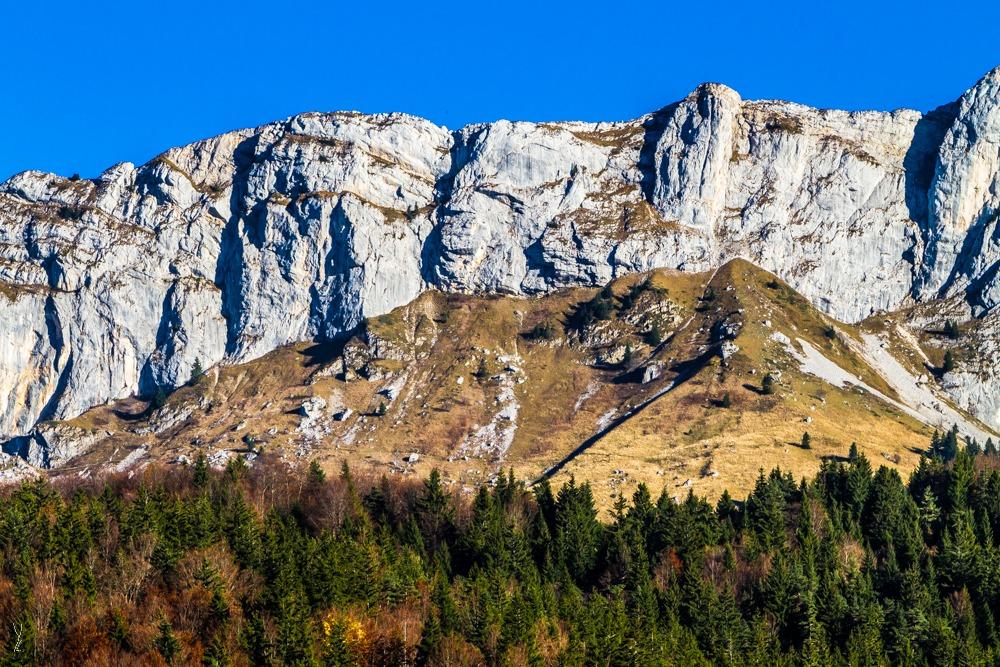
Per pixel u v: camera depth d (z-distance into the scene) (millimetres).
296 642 186250
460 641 194250
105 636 190250
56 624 193000
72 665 185875
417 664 191250
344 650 186375
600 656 194625
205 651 185625
